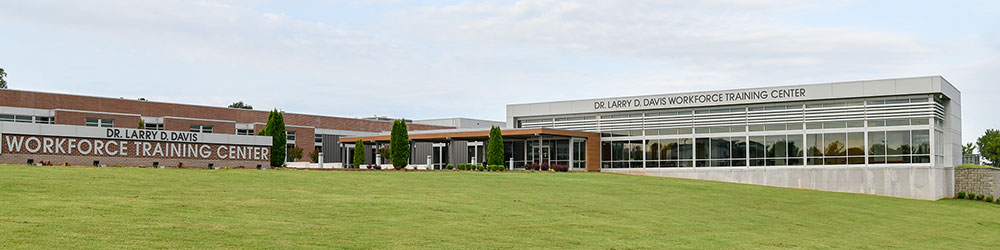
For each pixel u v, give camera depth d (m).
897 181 45.03
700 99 51.25
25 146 32.44
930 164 44.25
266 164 41.34
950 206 40.34
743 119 49.94
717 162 50.62
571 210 26.31
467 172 42.00
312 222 20.06
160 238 16.25
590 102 55.97
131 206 20.52
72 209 19.22
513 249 17.98
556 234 20.72
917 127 44.84
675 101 52.28
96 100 58.16
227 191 25.53
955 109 49.97
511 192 30.98
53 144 33.28
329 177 33.22
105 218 18.25
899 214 34.28
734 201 33.84
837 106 47.09
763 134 49.25
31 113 54.56
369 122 76.69
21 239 15.00
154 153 36.47
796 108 48.28
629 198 31.75
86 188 23.55
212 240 16.44
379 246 17.14
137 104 60.22
